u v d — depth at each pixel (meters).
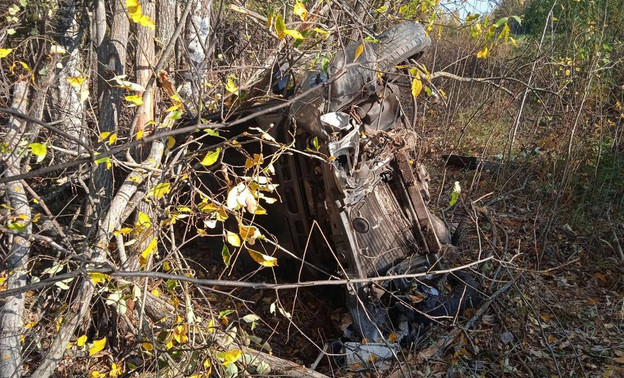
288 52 4.82
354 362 4.32
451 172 8.29
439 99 5.64
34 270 4.65
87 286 3.46
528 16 10.43
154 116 4.34
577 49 7.85
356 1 5.75
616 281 5.64
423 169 5.11
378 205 4.70
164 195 4.06
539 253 6.12
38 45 4.84
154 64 4.32
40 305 4.07
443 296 4.79
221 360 3.30
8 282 3.35
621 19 8.91
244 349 3.80
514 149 8.63
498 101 9.26
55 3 5.13
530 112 9.80
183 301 4.07
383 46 4.57
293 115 4.48
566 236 6.51
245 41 6.98
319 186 4.85
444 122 9.11
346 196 4.38
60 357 3.30
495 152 8.69
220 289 5.46
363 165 4.54
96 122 4.00
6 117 4.65
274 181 5.08
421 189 5.02
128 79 4.80
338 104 4.39
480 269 5.60
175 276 2.35
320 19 5.29
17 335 3.24
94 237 4.00
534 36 9.41
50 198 5.34
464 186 7.62
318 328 5.06
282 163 4.95
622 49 8.72
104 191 4.21
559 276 5.81
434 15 4.71
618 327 4.96
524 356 4.51
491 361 4.44
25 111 3.91
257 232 2.83
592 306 5.27
